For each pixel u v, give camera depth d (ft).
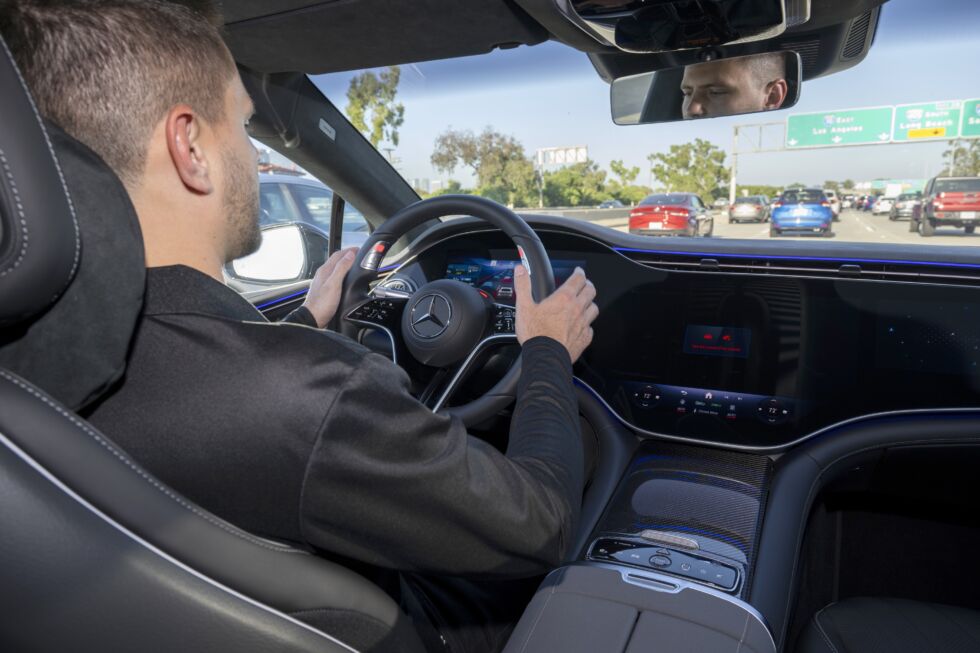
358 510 1.88
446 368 4.73
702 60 5.16
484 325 4.64
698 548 4.16
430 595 3.66
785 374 5.43
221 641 1.80
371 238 4.93
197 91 2.02
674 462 5.25
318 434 1.81
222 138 2.15
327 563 2.03
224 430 1.82
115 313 1.71
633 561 4.08
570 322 3.13
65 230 1.58
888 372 5.21
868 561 6.45
